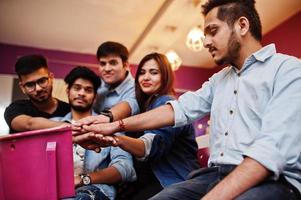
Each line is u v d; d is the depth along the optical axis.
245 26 1.11
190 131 1.54
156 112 1.33
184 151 1.51
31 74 1.78
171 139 1.42
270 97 1.02
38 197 0.96
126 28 3.76
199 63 4.78
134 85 1.88
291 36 3.49
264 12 3.42
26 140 0.97
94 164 1.48
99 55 1.96
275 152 0.90
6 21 3.62
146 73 1.68
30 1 3.20
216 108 1.18
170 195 1.12
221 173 1.08
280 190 0.91
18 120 1.69
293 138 0.93
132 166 1.46
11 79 4.11
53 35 3.99
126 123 1.32
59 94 4.25
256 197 0.88
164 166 1.45
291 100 0.96
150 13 3.40
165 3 3.11
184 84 4.77
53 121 1.60
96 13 3.42
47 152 0.96
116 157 1.48
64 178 0.98
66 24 3.68
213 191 0.89
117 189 1.49
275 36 3.70
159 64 1.67
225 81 1.20
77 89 1.65
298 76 0.99
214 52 1.14
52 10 3.37
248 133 1.03
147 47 4.01
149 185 1.45
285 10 3.39
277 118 0.95
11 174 0.96
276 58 1.07
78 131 1.31
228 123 1.10
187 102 1.32
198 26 3.38
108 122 1.42
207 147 1.92
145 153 1.36
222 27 1.11
